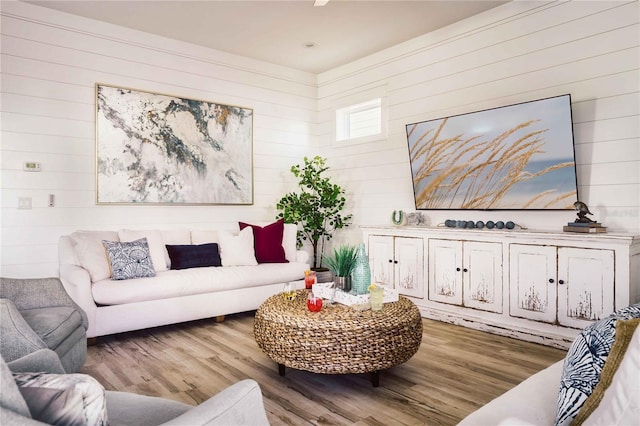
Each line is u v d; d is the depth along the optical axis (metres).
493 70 3.93
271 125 5.36
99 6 3.81
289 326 2.43
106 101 4.15
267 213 5.34
